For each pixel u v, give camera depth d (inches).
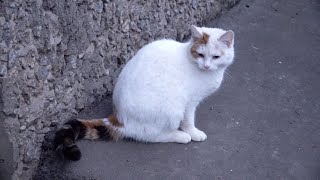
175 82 52.7
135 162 52.9
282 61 74.8
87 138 54.2
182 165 53.1
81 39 56.0
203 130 58.4
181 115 54.1
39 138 52.7
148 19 67.4
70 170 51.4
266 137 58.4
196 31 52.9
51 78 52.9
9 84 47.3
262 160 54.9
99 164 52.1
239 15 85.4
